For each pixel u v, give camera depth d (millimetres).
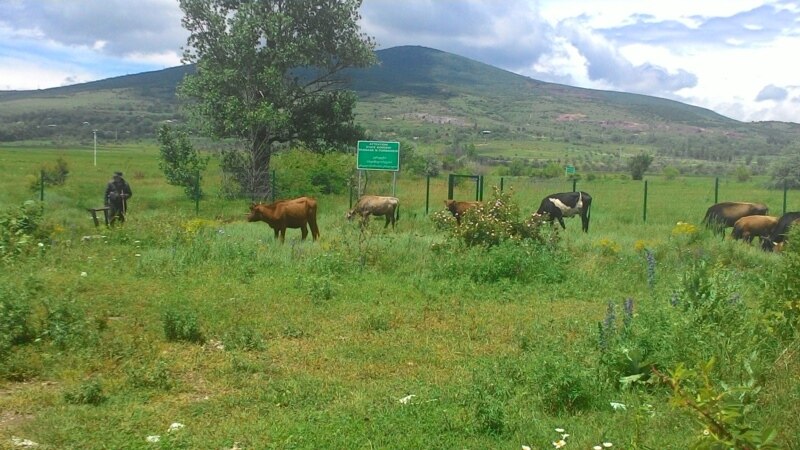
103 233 17797
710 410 4398
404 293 12422
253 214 18594
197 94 35562
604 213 29000
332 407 6969
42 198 27516
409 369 8352
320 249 15953
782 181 48312
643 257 15312
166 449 5934
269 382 7762
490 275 13570
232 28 34500
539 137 151875
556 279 13477
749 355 6844
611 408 6645
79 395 7168
